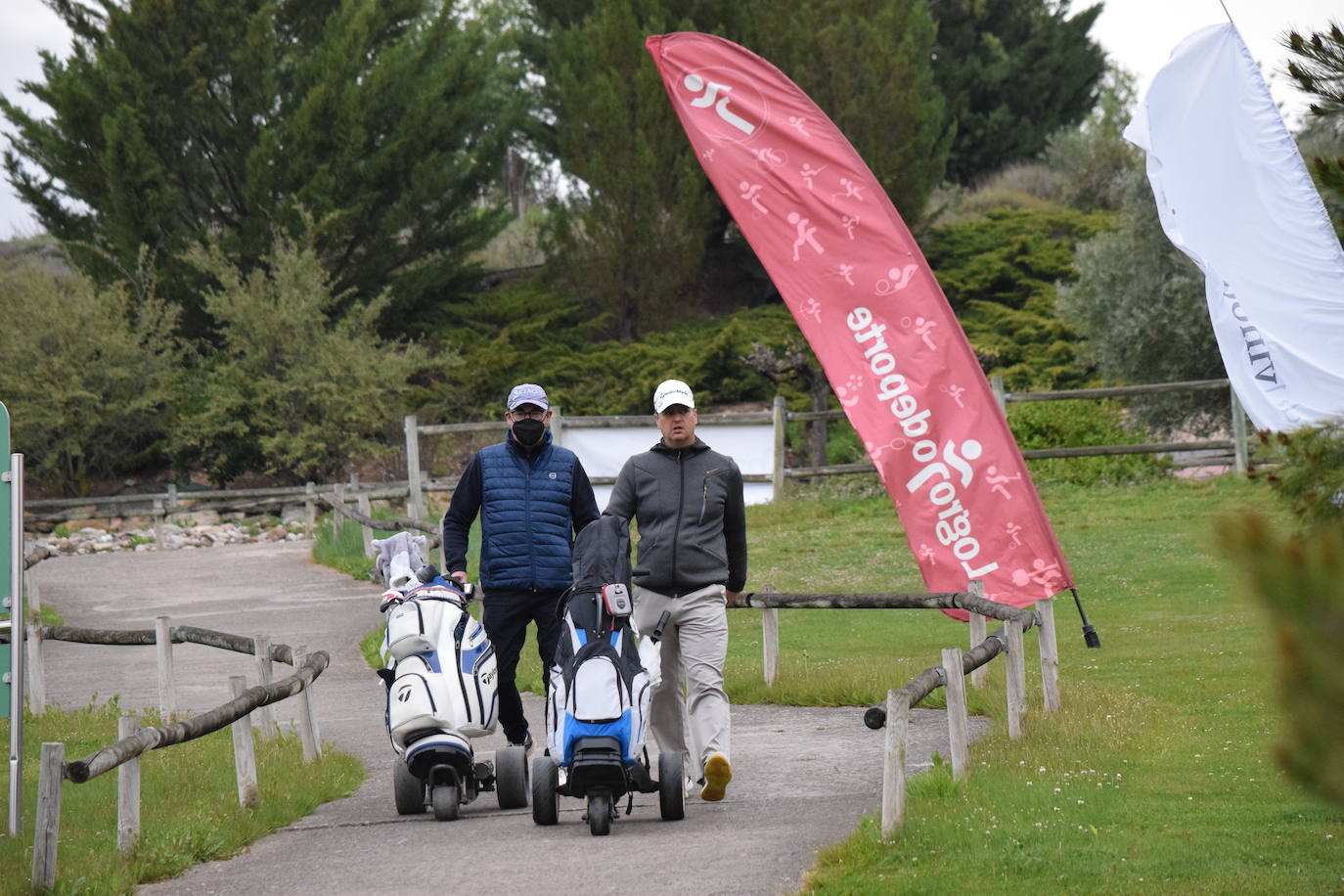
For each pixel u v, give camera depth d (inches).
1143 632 2175.2
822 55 5959.6
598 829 1086.4
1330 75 1123.9
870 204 1919.3
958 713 1161.4
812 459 4697.3
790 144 1945.1
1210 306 1845.5
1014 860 910.4
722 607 1226.6
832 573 2987.2
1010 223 6889.8
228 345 5748.0
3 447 1160.2
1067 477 4153.5
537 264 7278.5
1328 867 880.9
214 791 1339.8
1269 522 579.2
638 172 5807.1
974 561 1873.8
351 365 5310.0
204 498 5073.8
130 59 5792.3
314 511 4628.4
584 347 5989.2
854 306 1919.3
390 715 1199.6
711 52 1972.2
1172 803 1076.5
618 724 1082.7
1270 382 1802.4
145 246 5413.4
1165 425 4825.3
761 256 1956.2
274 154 5743.1
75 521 5054.1
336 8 6309.1
